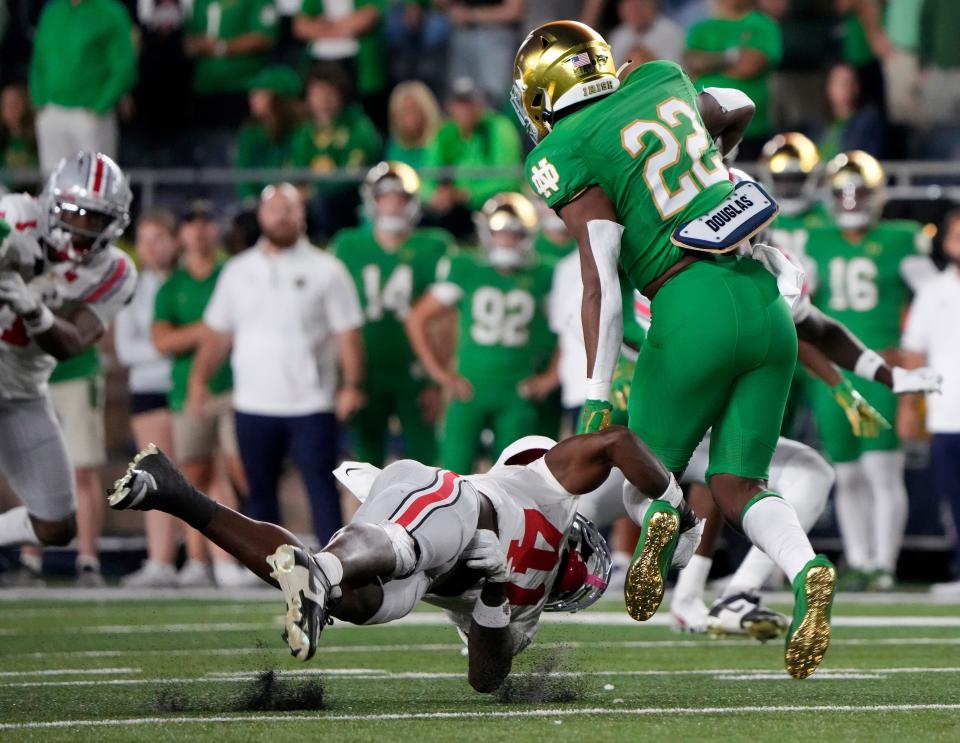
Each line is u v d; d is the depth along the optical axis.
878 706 14.02
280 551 11.85
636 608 13.23
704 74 37.09
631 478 13.21
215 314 29.92
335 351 32.44
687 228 14.56
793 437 31.45
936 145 37.91
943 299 31.22
